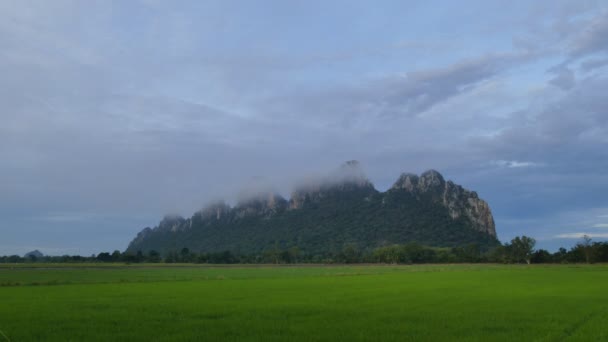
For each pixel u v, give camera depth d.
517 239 192.25
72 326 24.05
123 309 31.64
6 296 42.59
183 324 24.56
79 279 74.75
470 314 28.58
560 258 187.25
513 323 24.83
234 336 21.00
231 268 142.12
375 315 28.12
